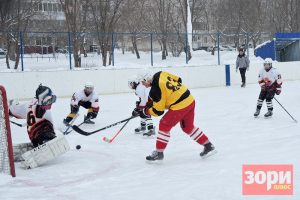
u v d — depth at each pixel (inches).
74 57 681.0
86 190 164.7
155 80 202.2
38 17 1064.8
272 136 265.6
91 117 330.6
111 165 205.5
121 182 174.7
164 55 783.7
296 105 420.8
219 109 413.7
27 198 155.6
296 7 1174.3
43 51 664.4
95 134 297.6
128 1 1013.8
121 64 695.7
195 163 202.7
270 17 1275.8
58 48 672.4
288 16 1221.7
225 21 1279.5
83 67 668.7
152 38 717.3
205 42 1019.9
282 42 891.4
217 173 181.0
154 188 163.5
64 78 575.5
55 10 1147.3
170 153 229.0
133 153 233.8
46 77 566.6
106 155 229.1
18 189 167.5
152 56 705.6
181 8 1069.1
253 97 516.4
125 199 151.3
